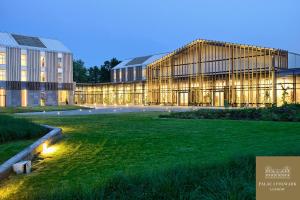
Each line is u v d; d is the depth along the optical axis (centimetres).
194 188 447
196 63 4812
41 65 5738
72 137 1188
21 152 779
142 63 6712
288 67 4141
